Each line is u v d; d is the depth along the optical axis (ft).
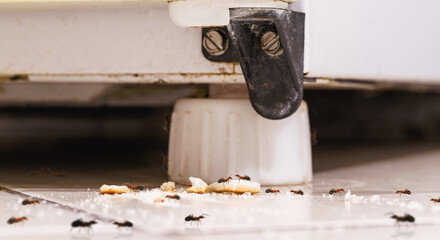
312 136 1.09
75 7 1.01
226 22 0.94
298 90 0.96
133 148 1.67
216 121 1.01
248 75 0.95
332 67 1.01
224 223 0.78
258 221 0.79
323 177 1.16
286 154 1.03
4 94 1.24
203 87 1.09
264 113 0.95
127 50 1.01
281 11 0.93
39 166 1.26
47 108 2.06
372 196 0.96
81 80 1.05
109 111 2.03
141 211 0.83
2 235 0.75
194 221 0.78
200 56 0.99
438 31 1.22
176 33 1.00
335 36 1.01
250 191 0.95
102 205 0.87
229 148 1.01
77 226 0.76
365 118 2.26
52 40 1.04
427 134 2.25
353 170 1.27
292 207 0.87
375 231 0.77
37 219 0.81
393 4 1.11
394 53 1.12
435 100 2.28
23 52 1.05
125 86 1.23
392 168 1.30
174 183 0.99
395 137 2.27
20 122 2.43
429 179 1.14
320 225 0.78
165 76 1.01
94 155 1.47
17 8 1.02
